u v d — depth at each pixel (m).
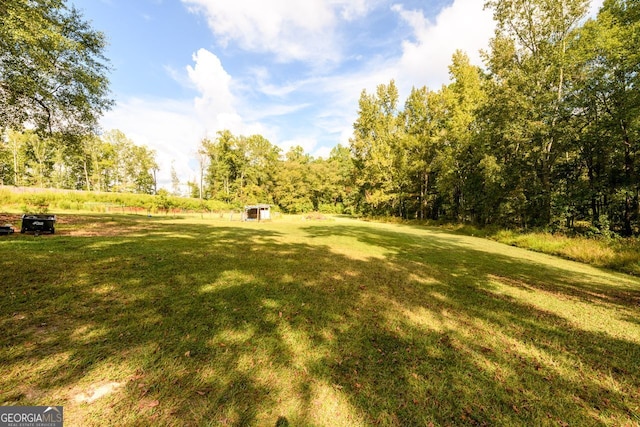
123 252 6.65
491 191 18.94
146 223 15.49
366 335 3.43
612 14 13.20
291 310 4.02
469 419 2.14
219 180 50.91
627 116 11.98
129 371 2.37
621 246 10.48
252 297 4.41
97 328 3.07
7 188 27.09
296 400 2.20
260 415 2.01
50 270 4.82
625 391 2.62
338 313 4.05
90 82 12.18
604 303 5.27
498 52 17.59
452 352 3.15
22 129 12.61
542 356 3.18
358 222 29.55
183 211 35.50
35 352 2.53
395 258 8.73
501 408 2.29
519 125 15.63
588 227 14.17
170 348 2.79
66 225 11.93
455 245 12.86
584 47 14.17
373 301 4.67
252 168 50.19
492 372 2.80
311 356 2.86
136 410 1.95
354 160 36.59
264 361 2.70
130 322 3.27
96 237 8.77
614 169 14.16
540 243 13.15
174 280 4.91
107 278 4.70
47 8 10.45
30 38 8.47
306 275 5.99
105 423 1.82
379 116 33.31
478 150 20.06
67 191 31.20
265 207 29.25
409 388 2.46
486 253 10.80
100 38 12.67
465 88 22.55
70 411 1.90
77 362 2.43
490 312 4.47
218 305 3.98
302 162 59.59
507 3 16.20
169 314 3.57
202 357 2.68
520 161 17.22
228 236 11.51
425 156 28.20
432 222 27.22
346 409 2.15
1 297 3.60
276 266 6.59
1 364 2.31
